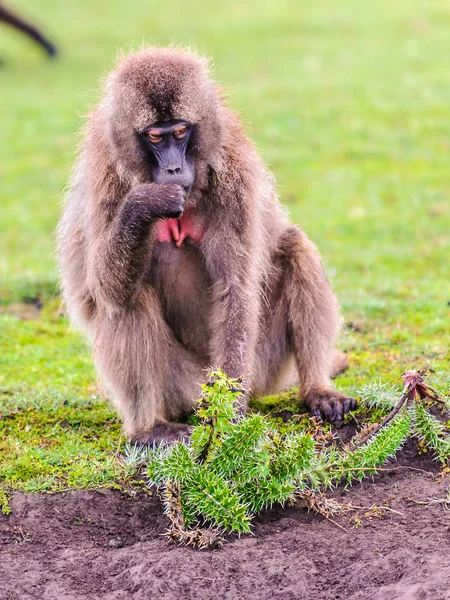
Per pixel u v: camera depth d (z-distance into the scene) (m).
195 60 8.26
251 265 8.43
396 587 6.13
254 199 8.43
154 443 8.52
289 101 27.41
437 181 21.12
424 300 13.29
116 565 6.91
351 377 10.12
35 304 14.53
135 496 7.80
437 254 16.27
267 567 6.64
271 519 7.49
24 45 38.62
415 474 7.91
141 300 8.44
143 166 8.01
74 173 9.26
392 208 19.47
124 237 7.73
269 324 9.30
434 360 10.52
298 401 9.38
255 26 38.91
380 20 38.75
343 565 6.64
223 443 7.25
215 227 8.41
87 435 9.09
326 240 17.61
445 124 24.95
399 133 24.52
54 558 7.13
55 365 11.48
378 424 7.99
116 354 8.52
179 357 8.92
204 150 8.10
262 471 7.18
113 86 8.15
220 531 7.21
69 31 40.47
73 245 9.05
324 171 22.23
